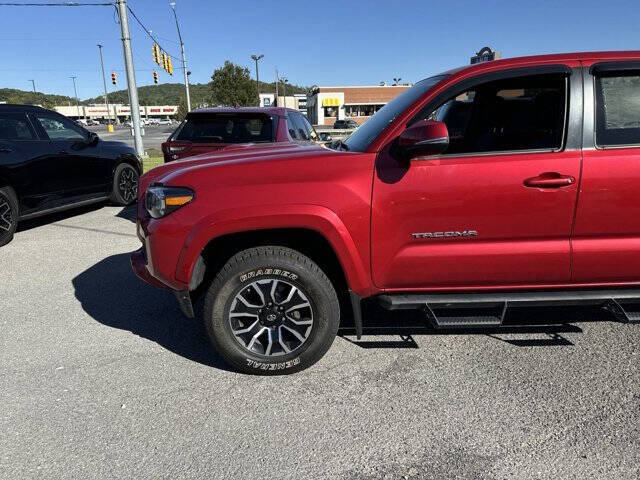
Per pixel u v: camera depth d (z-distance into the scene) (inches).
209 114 248.1
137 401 110.0
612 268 115.7
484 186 110.3
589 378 114.5
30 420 103.5
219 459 91.4
